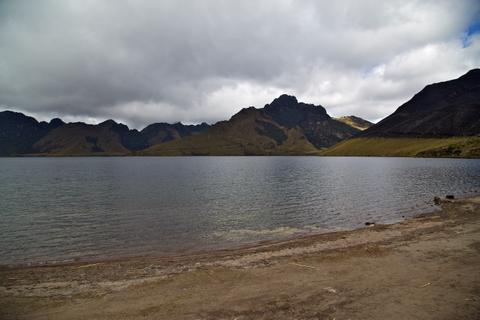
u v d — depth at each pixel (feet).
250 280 57.62
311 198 190.90
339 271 61.31
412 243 82.33
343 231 107.04
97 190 240.73
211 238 104.83
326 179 316.81
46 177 377.50
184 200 187.11
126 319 43.52
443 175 338.95
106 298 52.08
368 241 88.99
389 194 204.23
